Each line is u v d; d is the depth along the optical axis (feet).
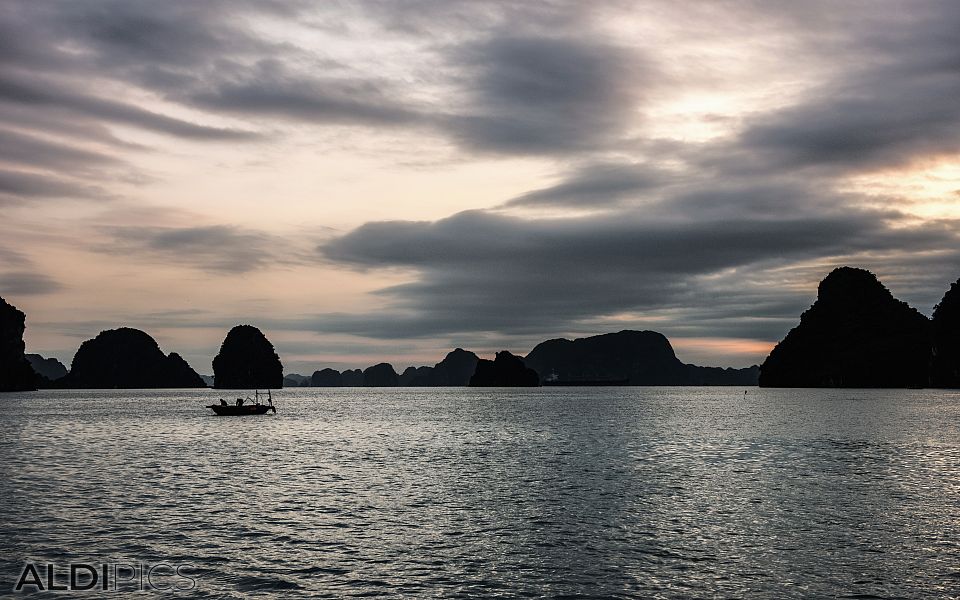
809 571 86.28
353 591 80.28
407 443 245.45
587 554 93.71
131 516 117.08
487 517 115.65
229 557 92.94
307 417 413.59
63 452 218.79
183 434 289.53
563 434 278.46
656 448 221.25
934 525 108.68
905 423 321.11
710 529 106.93
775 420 351.67
